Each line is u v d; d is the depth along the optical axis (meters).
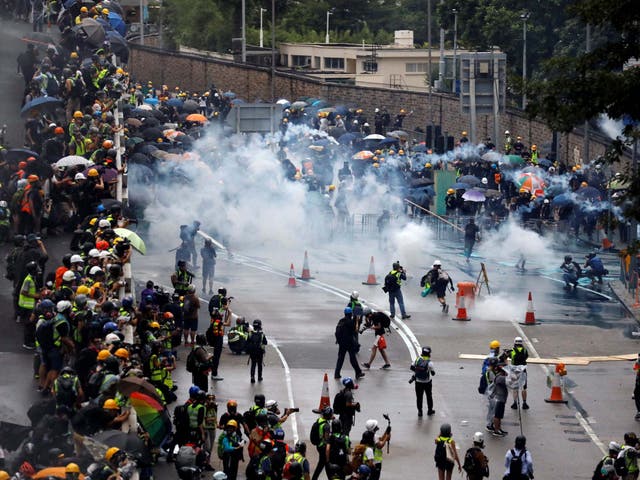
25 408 53.25
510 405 70.38
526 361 75.31
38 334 54.84
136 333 61.22
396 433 64.62
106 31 114.12
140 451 46.75
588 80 54.53
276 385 71.19
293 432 63.97
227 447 55.03
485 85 138.50
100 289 58.72
